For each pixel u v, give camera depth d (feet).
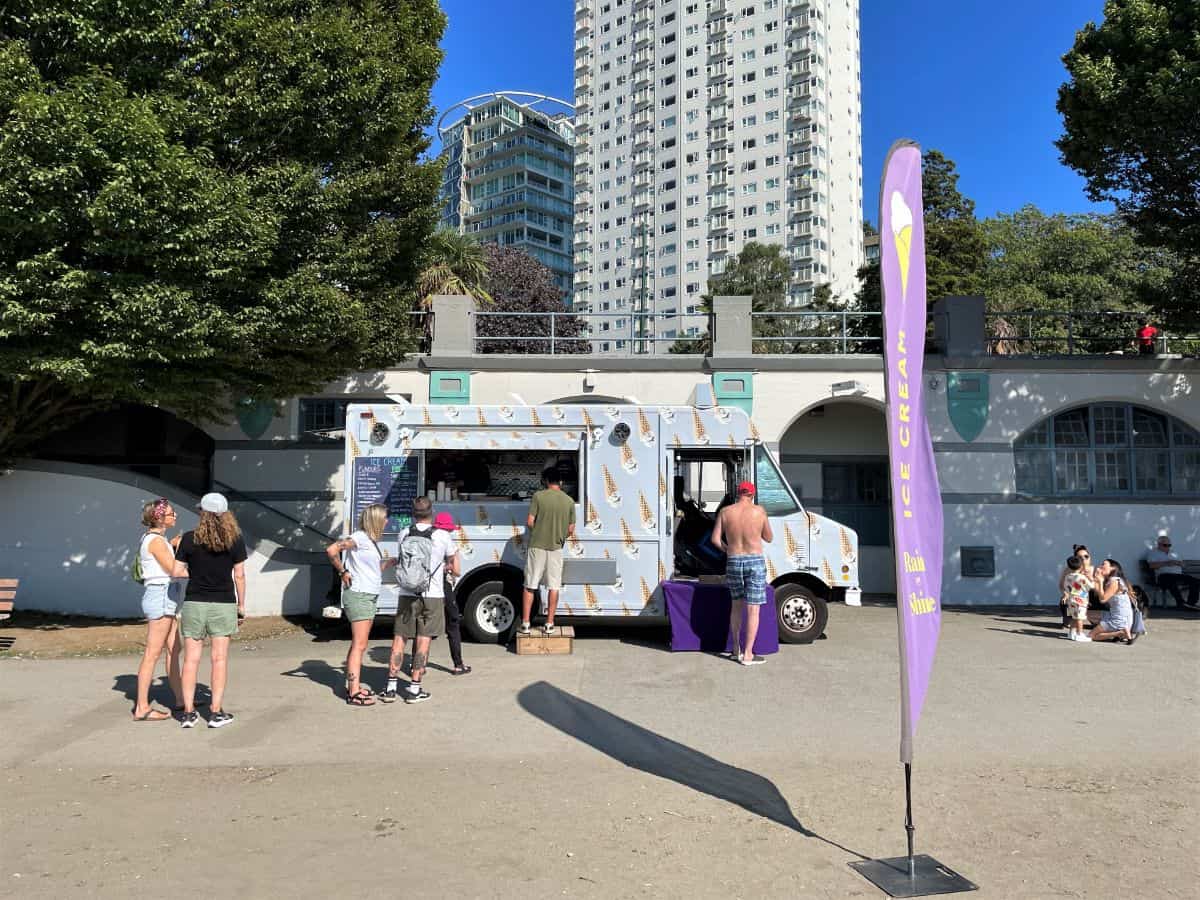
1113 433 54.54
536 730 22.33
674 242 286.05
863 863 14.19
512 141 369.71
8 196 28.37
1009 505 53.21
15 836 15.23
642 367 53.57
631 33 305.94
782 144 262.88
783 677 28.71
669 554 35.22
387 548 35.35
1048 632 40.42
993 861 14.29
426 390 53.47
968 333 53.83
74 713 23.82
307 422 53.62
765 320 121.80
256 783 18.21
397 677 26.02
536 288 107.24
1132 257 137.90
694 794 17.57
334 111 36.35
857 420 59.72
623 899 12.88
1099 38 47.85
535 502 33.27
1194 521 53.31
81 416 42.70
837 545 35.22
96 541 41.34
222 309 33.83
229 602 22.81
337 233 38.32
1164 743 21.36
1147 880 13.56
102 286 30.71
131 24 32.35
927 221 129.90
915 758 20.04
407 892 13.06
